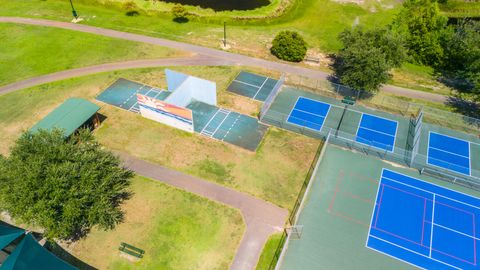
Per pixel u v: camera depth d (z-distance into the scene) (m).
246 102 47.38
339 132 42.88
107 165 31.81
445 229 33.69
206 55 55.94
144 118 44.38
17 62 53.09
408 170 39.09
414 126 44.56
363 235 33.09
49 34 59.56
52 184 27.86
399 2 73.19
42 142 30.88
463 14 69.81
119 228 32.47
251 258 30.84
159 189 36.03
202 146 40.84
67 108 40.94
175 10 64.62
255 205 34.97
